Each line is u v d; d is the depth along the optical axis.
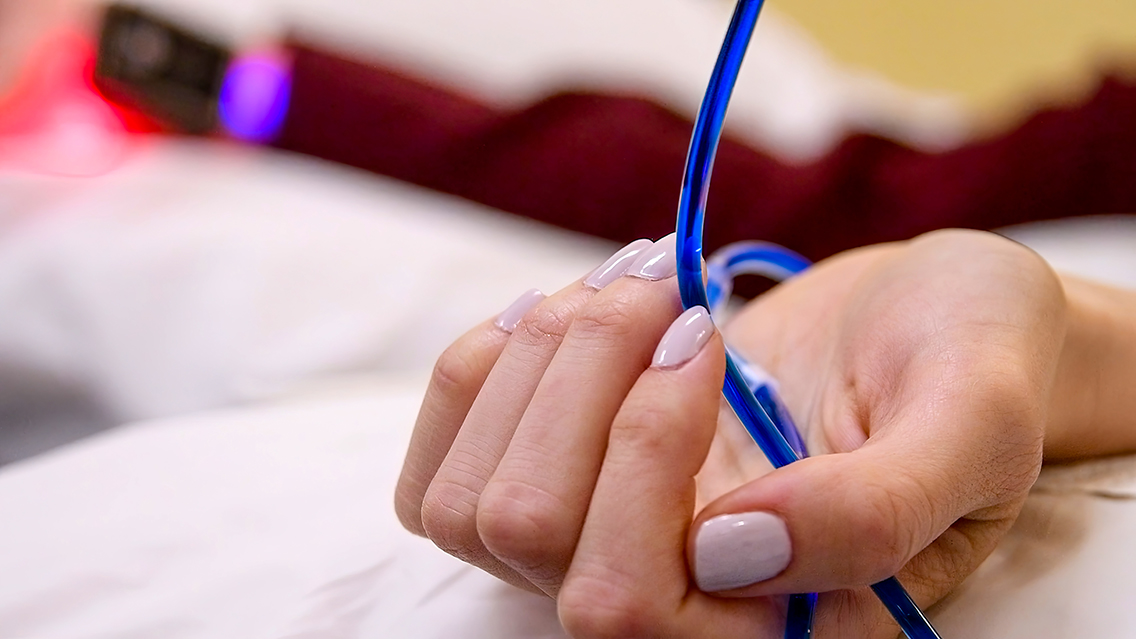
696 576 0.44
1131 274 0.96
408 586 0.49
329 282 0.87
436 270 0.92
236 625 0.48
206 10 1.08
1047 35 1.75
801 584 0.43
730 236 1.23
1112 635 0.46
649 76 1.33
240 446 0.55
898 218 1.28
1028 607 0.46
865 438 0.47
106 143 1.06
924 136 1.52
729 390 0.45
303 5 1.18
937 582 0.46
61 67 1.08
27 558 0.50
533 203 1.16
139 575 0.50
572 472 0.44
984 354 0.46
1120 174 1.20
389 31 1.24
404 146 1.15
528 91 1.29
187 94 1.08
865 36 1.83
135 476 0.54
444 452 0.47
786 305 0.54
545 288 0.96
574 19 1.35
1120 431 0.50
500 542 0.44
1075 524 0.48
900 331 0.48
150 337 0.84
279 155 1.13
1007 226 1.24
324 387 0.76
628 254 0.47
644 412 0.44
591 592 0.43
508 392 0.46
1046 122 1.24
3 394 0.88
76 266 0.86
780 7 1.84
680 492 0.44
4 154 1.02
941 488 0.44
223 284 0.85
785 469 0.43
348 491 0.53
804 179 1.26
